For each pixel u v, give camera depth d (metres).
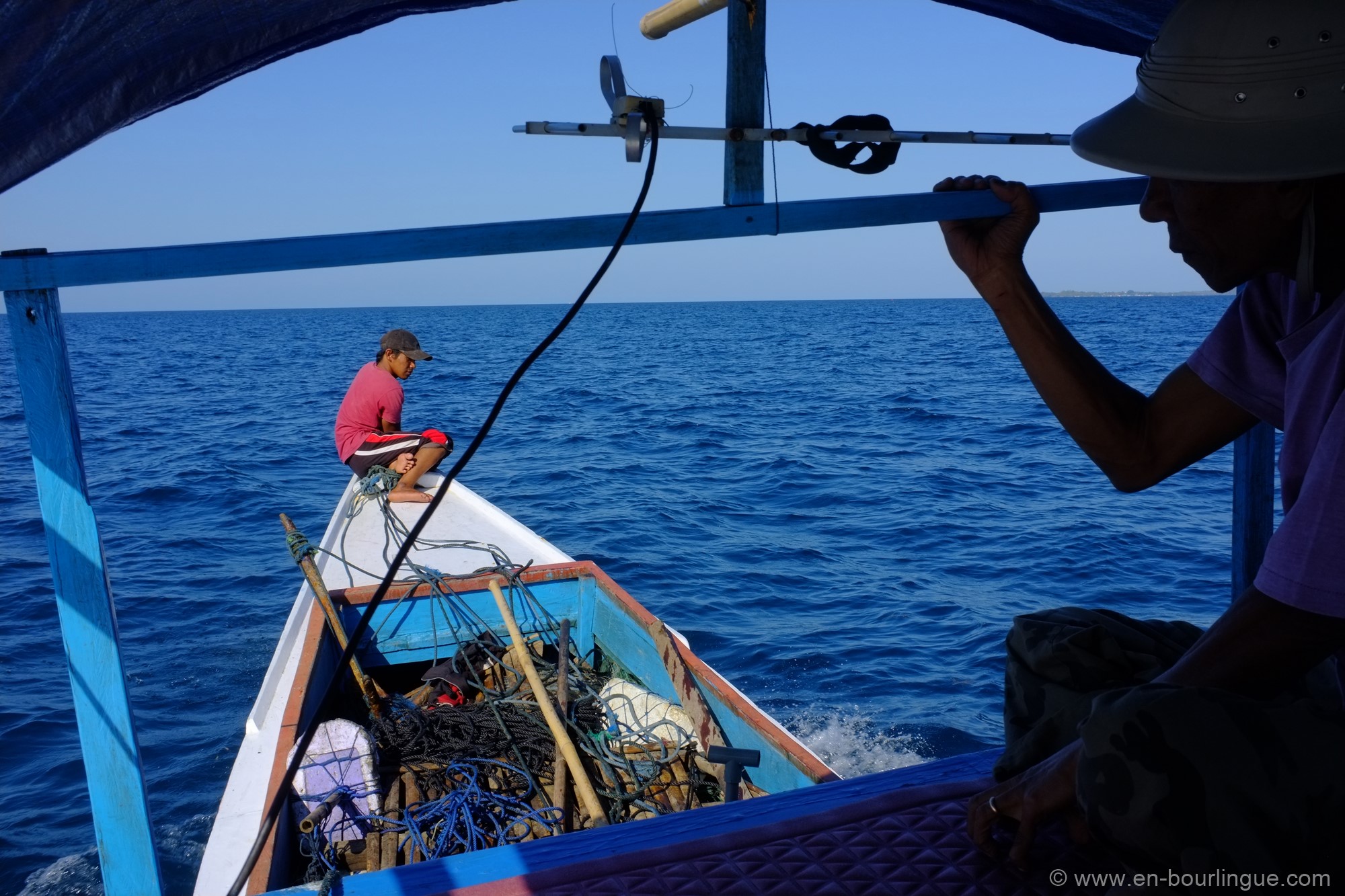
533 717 4.55
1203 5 1.24
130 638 9.49
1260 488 2.11
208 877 3.30
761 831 1.64
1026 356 1.74
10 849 6.14
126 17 1.37
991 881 1.47
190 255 1.44
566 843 1.73
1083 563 11.32
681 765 4.28
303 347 66.00
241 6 1.46
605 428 23.30
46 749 7.38
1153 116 1.28
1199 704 1.09
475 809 3.88
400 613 5.43
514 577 5.56
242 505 15.55
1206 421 1.64
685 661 4.56
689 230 1.61
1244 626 1.15
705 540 12.73
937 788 1.74
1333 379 1.22
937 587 10.60
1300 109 1.17
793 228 1.66
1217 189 1.25
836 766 6.81
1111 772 1.11
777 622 9.58
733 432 22.64
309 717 4.34
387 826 3.79
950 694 7.89
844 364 43.62
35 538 13.45
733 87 1.61
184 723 7.62
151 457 20.11
